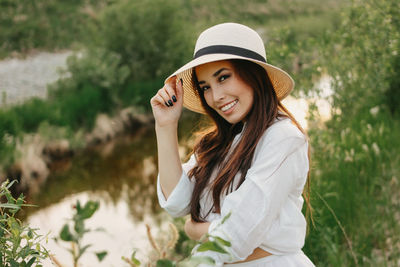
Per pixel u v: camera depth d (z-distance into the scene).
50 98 10.38
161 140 1.54
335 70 4.04
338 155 3.31
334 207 2.94
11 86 11.60
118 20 11.66
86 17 18.86
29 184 7.10
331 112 4.06
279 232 1.32
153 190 6.96
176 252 3.22
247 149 1.39
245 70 1.41
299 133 1.35
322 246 2.53
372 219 2.97
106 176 7.61
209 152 1.57
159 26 11.72
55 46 16.67
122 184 7.25
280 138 1.32
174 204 1.50
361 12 4.11
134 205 6.28
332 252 2.41
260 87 1.43
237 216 1.24
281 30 4.18
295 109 4.83
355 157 3.36
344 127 4.00
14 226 0.88
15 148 7.48
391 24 4.14
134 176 7.61
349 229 2.91
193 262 0.59
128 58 11.73
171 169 1.52
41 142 8.18
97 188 7.09
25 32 16.75
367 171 3.35
